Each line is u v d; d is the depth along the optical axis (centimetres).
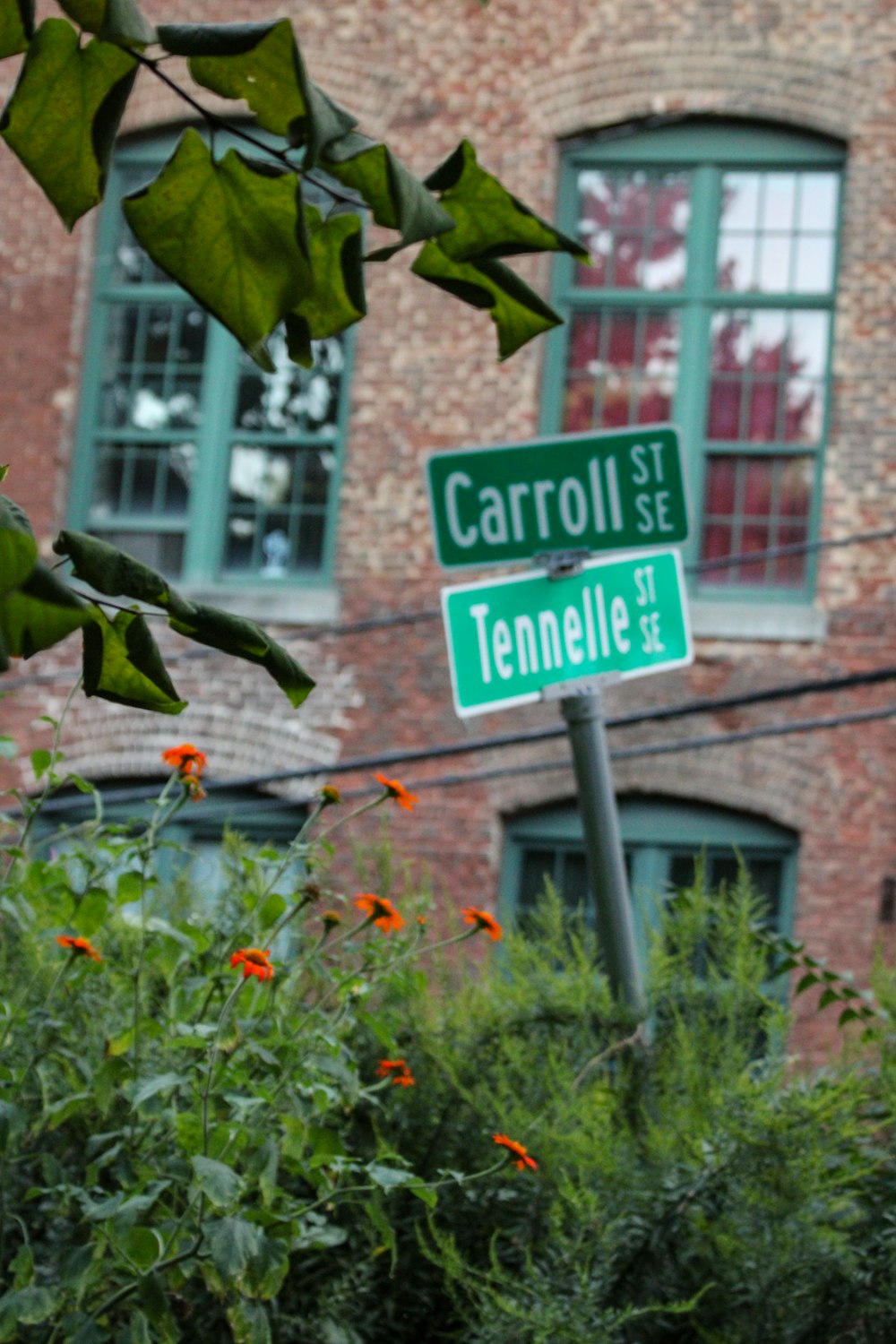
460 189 153
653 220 1298
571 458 454
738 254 1289
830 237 1280
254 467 1320
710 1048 404
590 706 441
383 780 380
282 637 1268
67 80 143
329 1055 349
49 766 377
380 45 1316
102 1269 331
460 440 1277
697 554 1258
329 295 161
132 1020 374
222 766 1249
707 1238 364
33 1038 361
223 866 449
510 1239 382
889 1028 425
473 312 1288
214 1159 319
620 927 427
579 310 1298
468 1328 370
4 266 1354
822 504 1239
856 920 1168
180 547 1320
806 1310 354
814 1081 391
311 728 1249
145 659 162
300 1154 333
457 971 534
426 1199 334
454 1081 392
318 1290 379
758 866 1202
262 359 149
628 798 1220
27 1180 375
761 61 1275
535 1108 399
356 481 1284
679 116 1284
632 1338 359
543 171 1291
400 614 1259
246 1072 327
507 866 1228
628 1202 364
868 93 1263
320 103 133
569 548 452
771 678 1208
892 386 1237
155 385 1343
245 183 142
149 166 1365
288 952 409
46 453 1326
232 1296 347
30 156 147
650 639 448
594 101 1291
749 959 421
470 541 454
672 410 1277
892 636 1205
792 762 1195
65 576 1270
